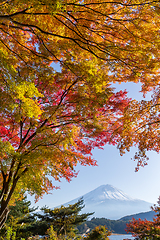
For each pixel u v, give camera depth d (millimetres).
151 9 4090
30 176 5895
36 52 5254
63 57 5422
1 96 4641
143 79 5578
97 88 5281
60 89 6969
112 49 4402
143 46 4605
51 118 6570
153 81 5594
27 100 4711
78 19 4371
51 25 4777
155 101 6297
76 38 4621
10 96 4711
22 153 5898
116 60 4637
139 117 6602
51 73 5414
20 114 5355
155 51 4453
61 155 6277
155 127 6738
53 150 6070
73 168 6312
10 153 5480
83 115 6152
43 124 6902
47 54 5090
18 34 5488
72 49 4773
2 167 5699
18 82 4336
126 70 5113
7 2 3840
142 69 4859
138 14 4250
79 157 6723
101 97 5387
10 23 5145
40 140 6070
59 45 4805
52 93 6801
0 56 4129
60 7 3477
